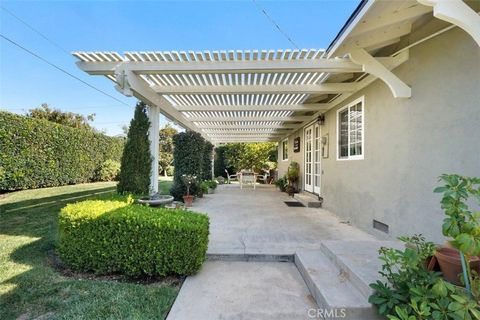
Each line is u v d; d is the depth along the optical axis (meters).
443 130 2.84
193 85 5.56
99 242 2.92
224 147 18.88
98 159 12.82
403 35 3.37
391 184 3.81
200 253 2.95
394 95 3.40
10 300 2.37
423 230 3.14
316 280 2.57
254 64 4.30
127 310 2.25
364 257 2.84
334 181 6.15
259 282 2.82
